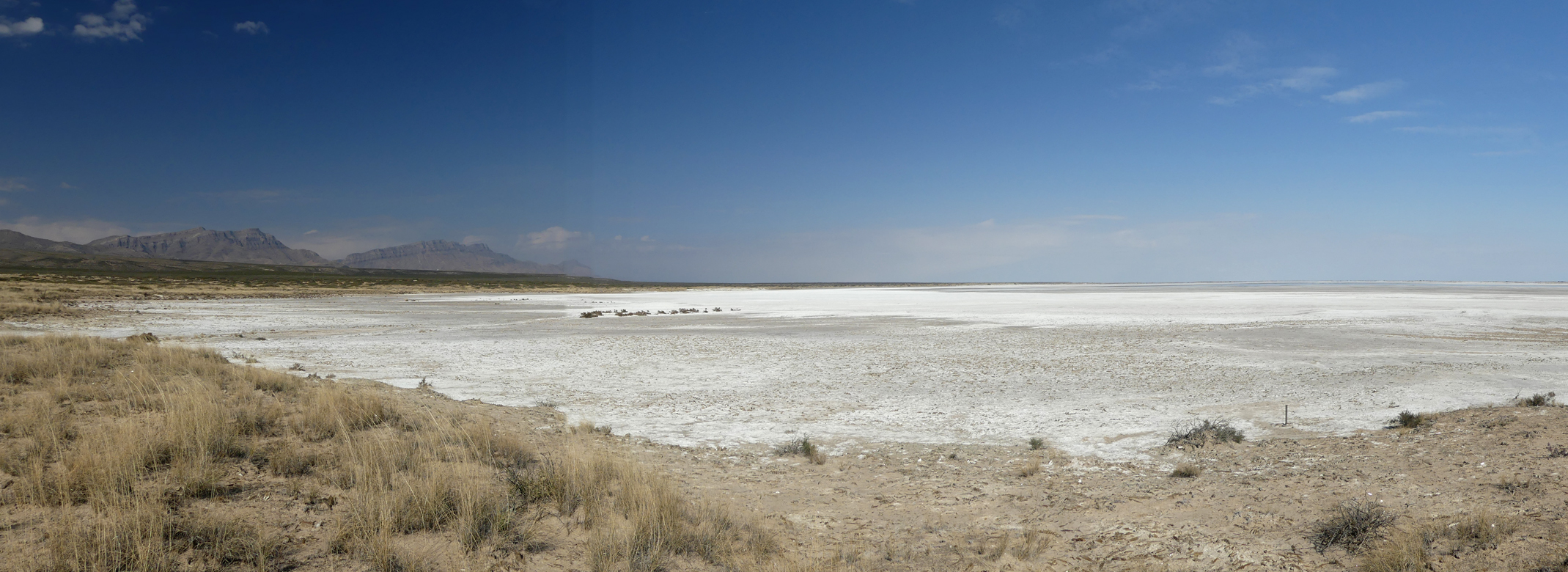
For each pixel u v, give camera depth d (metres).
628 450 10.85
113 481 6.69
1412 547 6.07
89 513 6.18
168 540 5.73
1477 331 33.47
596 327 39.91
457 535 6.42
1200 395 16.36
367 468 7.64
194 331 33.84
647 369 21.70
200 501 6.84
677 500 7.59
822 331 36.81
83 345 18.77
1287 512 7.54
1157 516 7.68
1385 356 23.84
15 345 18.34
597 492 7.66
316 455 8.77
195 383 12.53
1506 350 25.45
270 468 8.16
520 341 30.81
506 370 21.23
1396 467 9.07
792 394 17.05
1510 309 54.38
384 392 15.33
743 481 9.29
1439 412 13.36
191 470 7.41
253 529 6.16
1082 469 9.97
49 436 8.60
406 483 7.25
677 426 13.19
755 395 16.94
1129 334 33.62
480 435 10.09
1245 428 12.62
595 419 13.86
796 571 6.03
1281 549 6.53
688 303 78.31
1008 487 9.04
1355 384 17.70
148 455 7.86
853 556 6.57
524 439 11.09
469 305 68.69
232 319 42.91
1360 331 33.81
